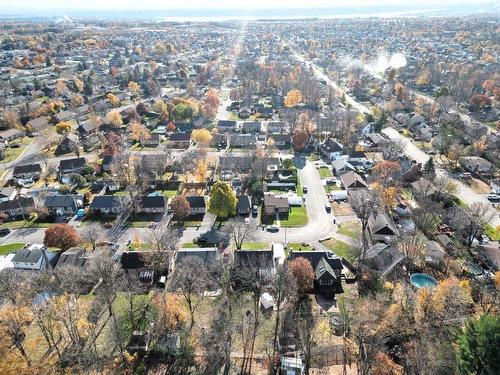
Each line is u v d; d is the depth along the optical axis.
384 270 85.38
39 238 105.06
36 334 72.25
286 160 141.38
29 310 72.81
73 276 81.62
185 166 138.25
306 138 162.12
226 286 80.62
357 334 69.00
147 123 194.12
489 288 80.06
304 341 68.75
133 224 110.62
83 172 139.38
